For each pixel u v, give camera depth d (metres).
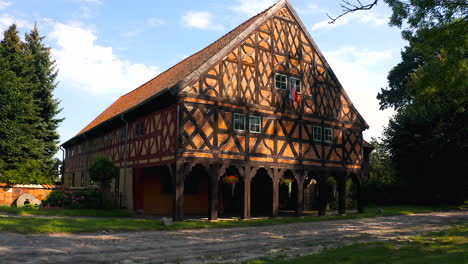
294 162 18.78
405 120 27.86
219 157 16.03
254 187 22.77
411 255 8.34
